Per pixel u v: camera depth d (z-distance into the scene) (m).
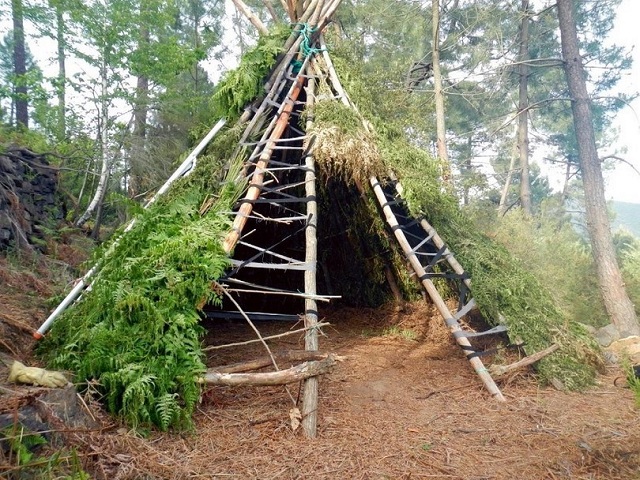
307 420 4.14
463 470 3.58
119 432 3.74
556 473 3.56
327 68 7.50
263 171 5.95
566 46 11.95
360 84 7.68
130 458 3.40
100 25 10.24
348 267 9.94
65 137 11.26
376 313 9.31
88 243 9.21
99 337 4.11
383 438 4.10
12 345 4.72
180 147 13.70
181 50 11.23
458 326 5.72
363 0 15.54
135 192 12.81
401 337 7.78
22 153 8.64
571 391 5.41
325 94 7.05
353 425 4.34
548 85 20.02
